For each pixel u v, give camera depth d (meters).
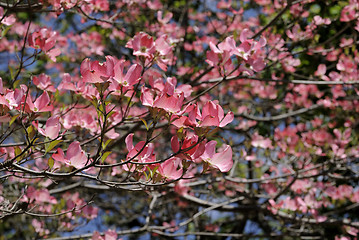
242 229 6.11
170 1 6.27
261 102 5.73
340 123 5.74
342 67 4.24
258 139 4.84
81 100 3.14
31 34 2.17
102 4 3.58
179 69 4.88
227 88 5.80
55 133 1.80
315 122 5.40
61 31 5.89
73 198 3.95
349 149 4.55
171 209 6.08
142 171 1.77
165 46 1.82
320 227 4.92
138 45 1.78
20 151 1.74
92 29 5.61
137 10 4.58
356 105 5.29
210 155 1.65
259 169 5.07
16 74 2.10
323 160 4.84
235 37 2.19
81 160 1.80
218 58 2.14
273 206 4.40
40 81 2.36
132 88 1.65
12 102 1.79
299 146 4.39
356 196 4.62
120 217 7.06
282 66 4.45
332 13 5.02
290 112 5.54
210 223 6.26
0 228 6.19
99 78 1.57
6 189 3.63
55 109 2.74
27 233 4.97
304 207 4.34
